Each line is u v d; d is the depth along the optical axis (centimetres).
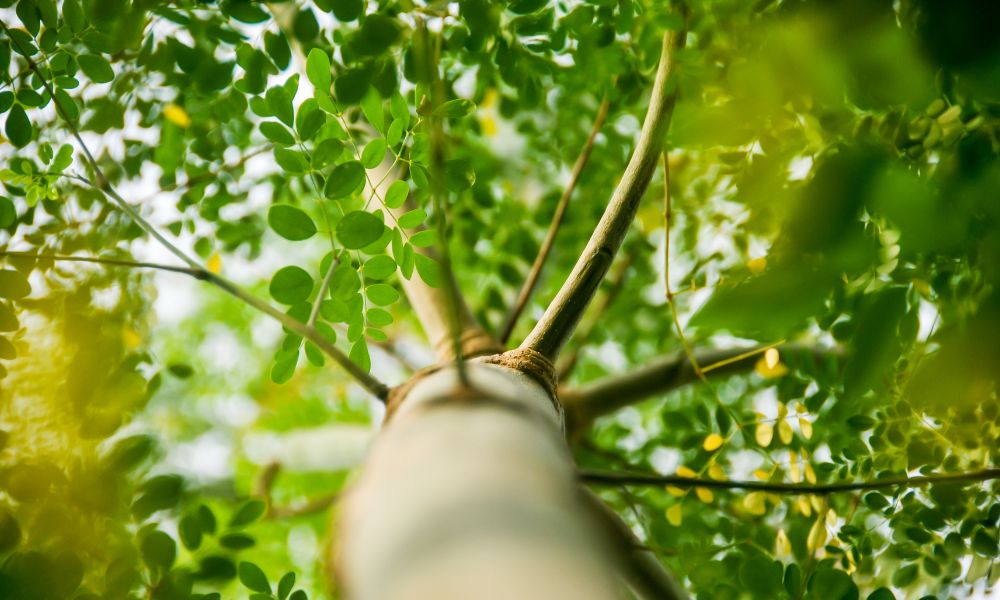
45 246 53
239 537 45
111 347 49
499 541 26
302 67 51
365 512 31
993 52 33
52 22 48
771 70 34
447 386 35
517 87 54
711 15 47
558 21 54
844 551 52
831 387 53
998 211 34
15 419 46
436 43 52
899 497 53
